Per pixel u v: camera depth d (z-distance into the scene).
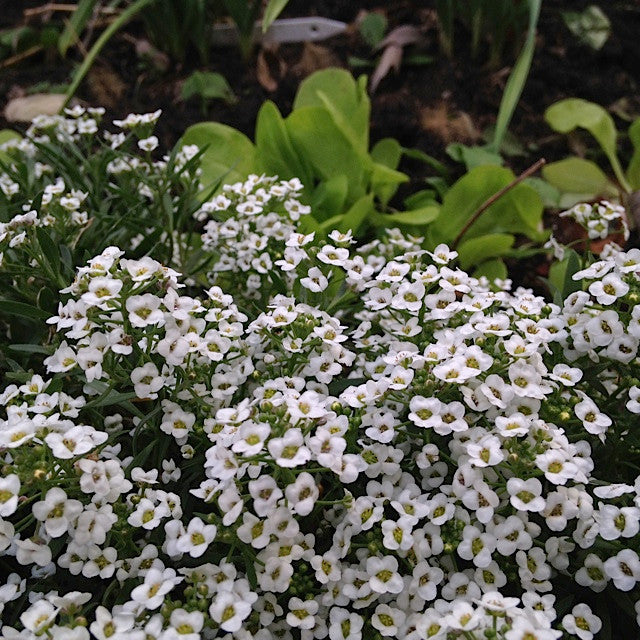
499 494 0.15
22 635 0.13
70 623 0.13
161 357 0.16
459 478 0.14
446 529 0.14
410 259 0.18
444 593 0.14
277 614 0.14
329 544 0.15
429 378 0.15
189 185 0.22
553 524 0.14
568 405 0.15
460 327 0.16
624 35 0.35
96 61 0.35
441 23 0.33
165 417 0.16
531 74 0.34
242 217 0.21
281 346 0.16
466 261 0.27
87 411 0.17
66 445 0.14
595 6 0.36
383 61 0.33
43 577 0.15
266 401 0.13
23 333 0.19
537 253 0.28
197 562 0.15
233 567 0.14
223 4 0.35
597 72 0.34
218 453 0.13
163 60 0.35
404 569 0.15
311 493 0.13
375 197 0.30
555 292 0.18
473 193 0.27
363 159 0.27
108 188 0.21
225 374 0.16
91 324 0.15
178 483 0.16
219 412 0.14
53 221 0.20
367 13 0.36
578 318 0.16
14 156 0.24
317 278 0.17
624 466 0.17
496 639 0.13
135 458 0.15
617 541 0.14
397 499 0.15
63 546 0.15
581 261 0.22
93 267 0.15
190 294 0.22
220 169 0.27
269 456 0.13
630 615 0.15
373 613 0.15
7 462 0.15
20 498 0.14
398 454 0.15
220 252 0.22
